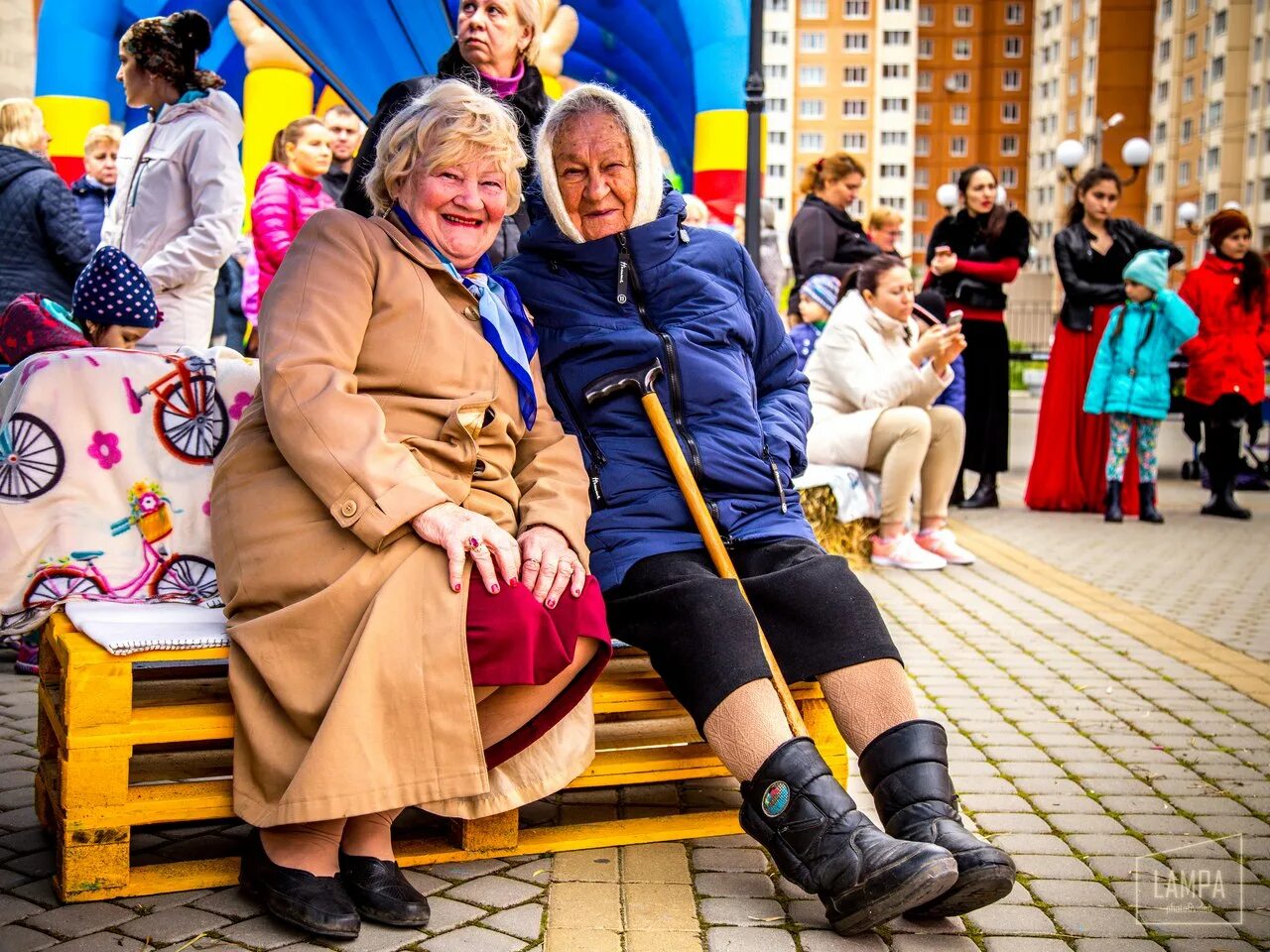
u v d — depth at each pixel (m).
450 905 2.79
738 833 3.24
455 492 2.88
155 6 9.23
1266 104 56.62
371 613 2.65
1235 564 7.54
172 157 4.96
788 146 99.81
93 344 3.85
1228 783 3.73
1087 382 9.52
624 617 3.06
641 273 3.37
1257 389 9.52
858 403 7.10
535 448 3.16
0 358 3.82
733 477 3.28
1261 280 9.45
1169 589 6.79
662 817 3.26
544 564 2.86
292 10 5.89
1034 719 4.36
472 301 3.06
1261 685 4.86
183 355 3.25
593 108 3.34
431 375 2.94
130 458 3.13
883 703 2.92
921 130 101.50
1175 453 14.37
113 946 2.55
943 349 7.00
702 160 9.16
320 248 2.93
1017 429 17.09
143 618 2.91
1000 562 7.44
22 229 5.24
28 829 3.19
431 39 6.09
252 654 2.68
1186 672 5.05
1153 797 3.60
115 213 5.10
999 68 100.25
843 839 2.63
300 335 2.84
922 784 2.78
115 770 2.73
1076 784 3.70
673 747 3.26
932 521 7.45
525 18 4.13
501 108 3.05
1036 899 2.91
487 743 2.86
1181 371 11.90
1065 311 9.54
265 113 10.65
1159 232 66.50
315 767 2.55
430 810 2.88
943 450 7.33
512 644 2.69
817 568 3.06
